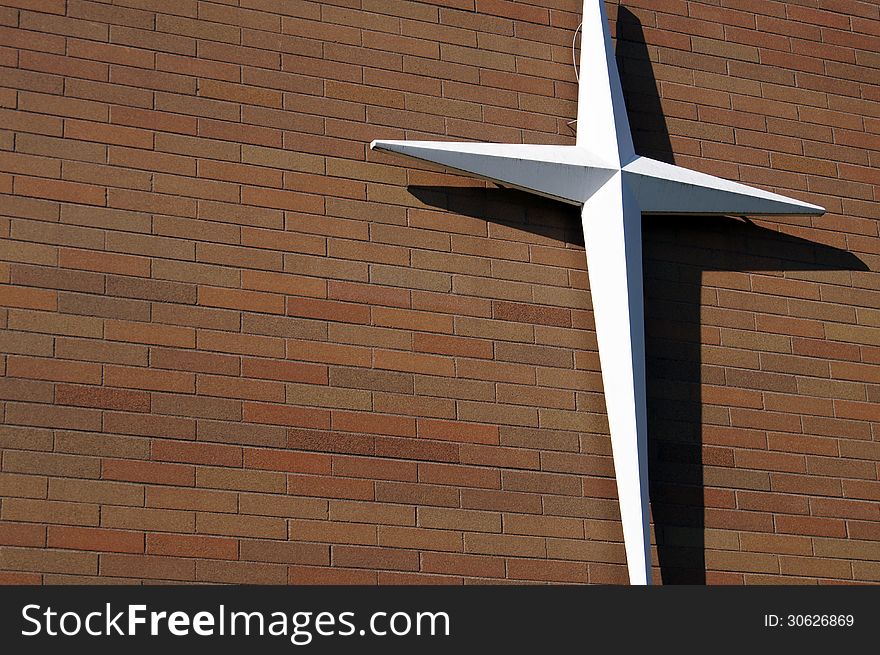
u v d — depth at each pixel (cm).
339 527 758
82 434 734
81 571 712
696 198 867
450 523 776
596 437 820
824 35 986
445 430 796
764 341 880
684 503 822
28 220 768
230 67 841
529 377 823
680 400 847
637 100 920
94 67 815
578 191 855
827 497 851
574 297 851
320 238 816
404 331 811
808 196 934
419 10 895
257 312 788
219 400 763
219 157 817
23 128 788
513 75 902
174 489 739
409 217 838
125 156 800
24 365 738
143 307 769
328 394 783
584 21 912
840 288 912
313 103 849
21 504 713
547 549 786
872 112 975
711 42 954
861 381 890
